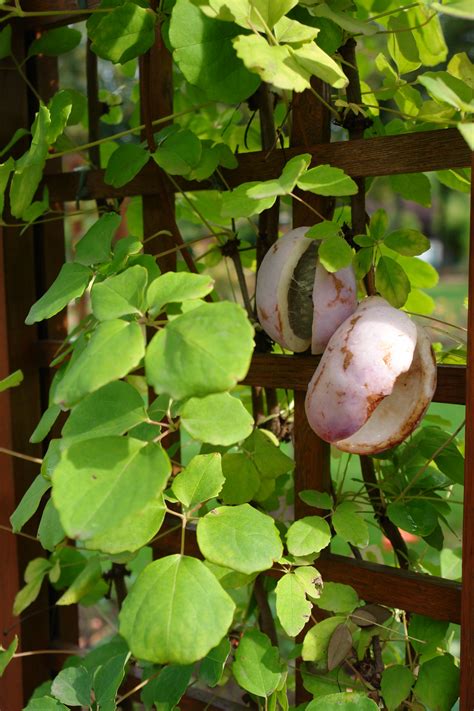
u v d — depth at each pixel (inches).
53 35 34.3
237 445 31.4
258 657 28.5
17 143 35.1
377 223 31.6
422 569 34.7
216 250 35.2
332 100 31.4
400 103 33.2
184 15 27.5
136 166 30.2
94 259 28.7
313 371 29.9
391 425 27.2
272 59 25.1
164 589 24.8
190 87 37.5
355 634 30.5
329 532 28.7
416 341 26.7
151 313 24.7
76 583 32.6
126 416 24.8
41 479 28.9
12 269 35.3
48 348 35.9
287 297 28.6
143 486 23.4
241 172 31.2
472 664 27.6
